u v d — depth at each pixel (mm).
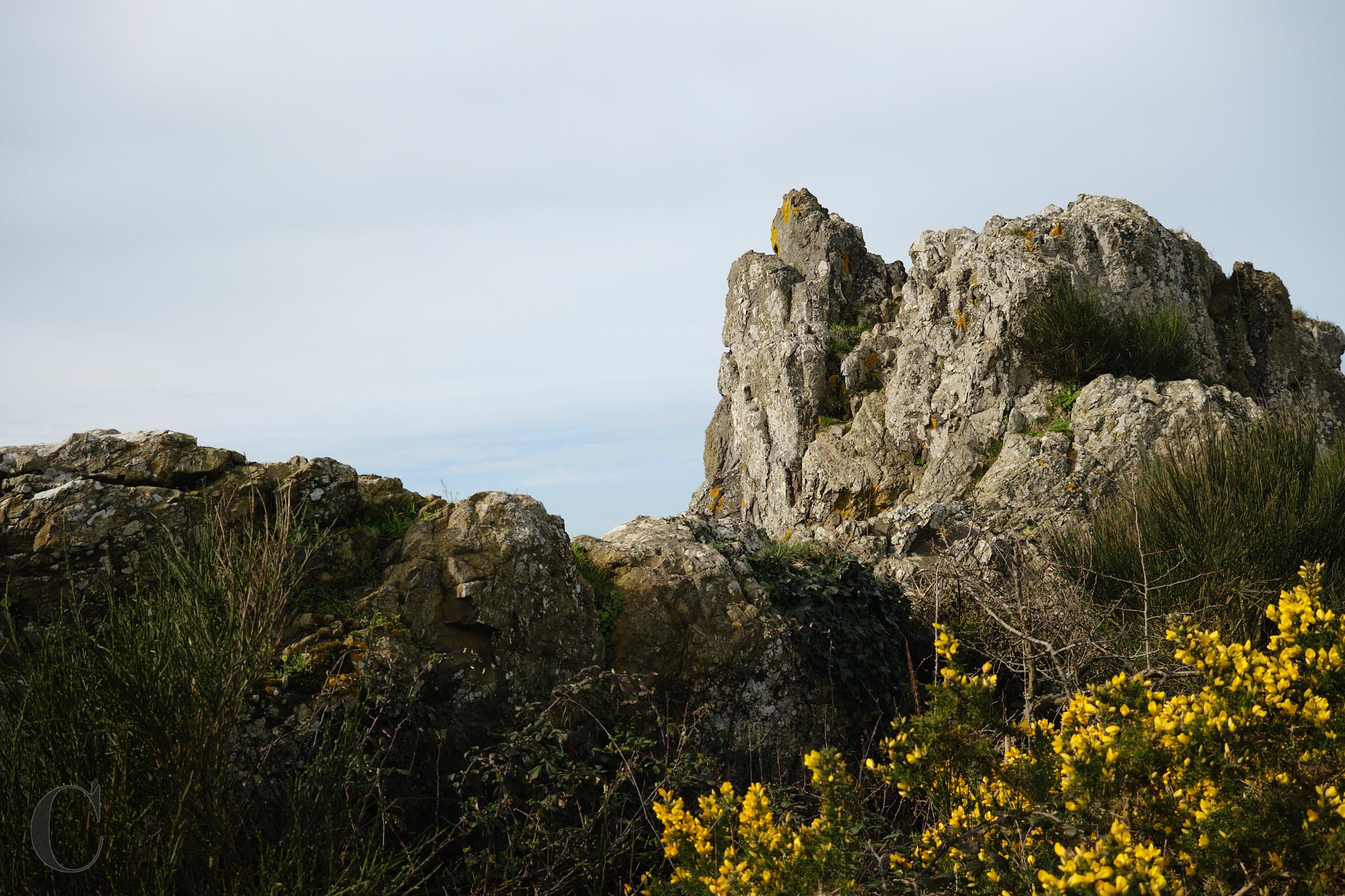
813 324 19609
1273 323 19156
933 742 3434
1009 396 15648
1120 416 14078
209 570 3816
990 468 14930
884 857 3682
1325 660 3152
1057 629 6141
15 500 4961
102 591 4738
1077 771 3066
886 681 7238
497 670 5379
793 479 18531
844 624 7238
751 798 3623
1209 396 13969
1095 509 10633
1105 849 2738
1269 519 8164
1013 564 7211
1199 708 3318
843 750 6695
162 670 3377
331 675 4543
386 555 5699
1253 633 7750
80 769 3258
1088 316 15633
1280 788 3057
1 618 4504
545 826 4609
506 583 5637
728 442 22219
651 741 4996
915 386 17031
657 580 6766
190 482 5414
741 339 21062
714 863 3555
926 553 11789
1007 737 3830
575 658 5906
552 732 4930
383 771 4195
